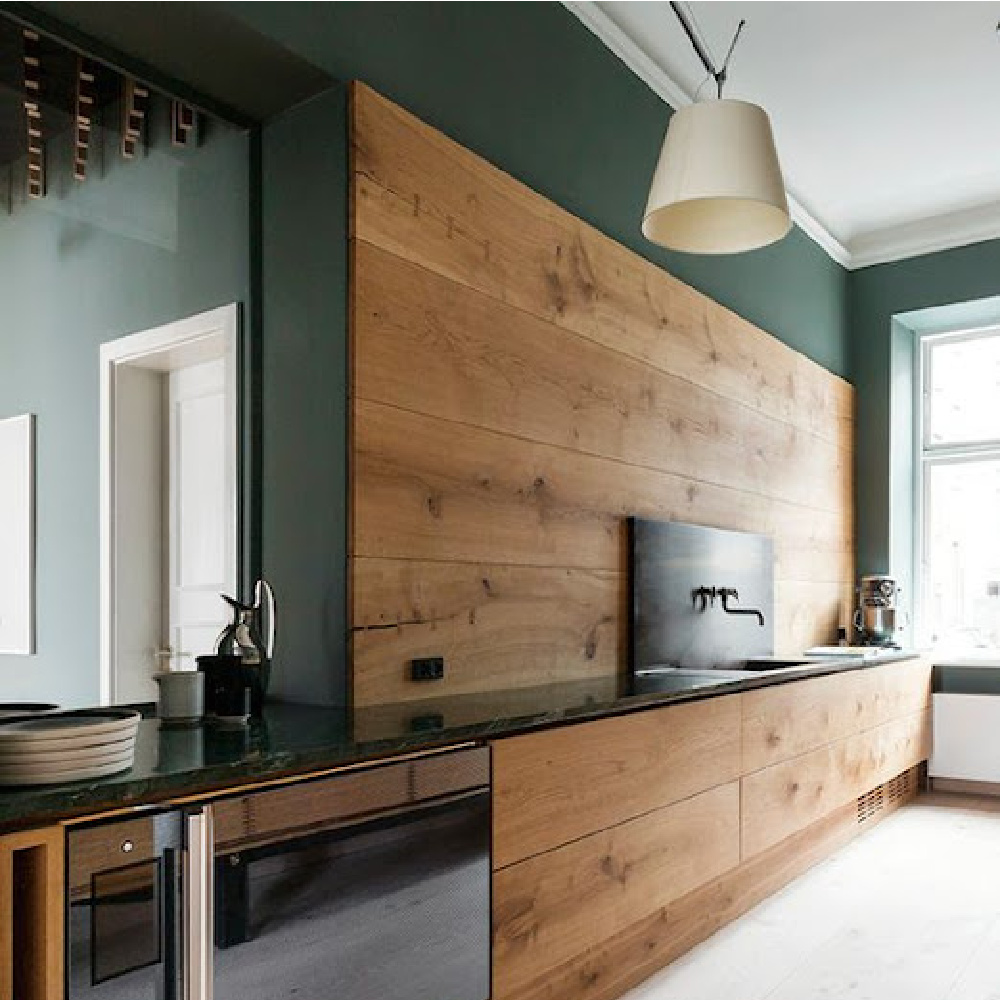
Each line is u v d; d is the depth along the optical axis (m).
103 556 2.33
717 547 3.92
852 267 5.71
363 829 1.74
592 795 2.32
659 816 2.57
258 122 2.61
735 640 4.05
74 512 2.29
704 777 2.81
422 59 2.68
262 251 2.58
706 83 3.92
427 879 1.85
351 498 2.34
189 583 2.47
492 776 2.03
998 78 3.94
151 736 1.88
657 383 3.58
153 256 2.43
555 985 2.28
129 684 2.37
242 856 1.54
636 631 3.34
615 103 3.53
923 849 4.01
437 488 2.57
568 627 3.04
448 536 2.60
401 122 2.52
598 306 3.26
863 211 5.31
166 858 1.44
